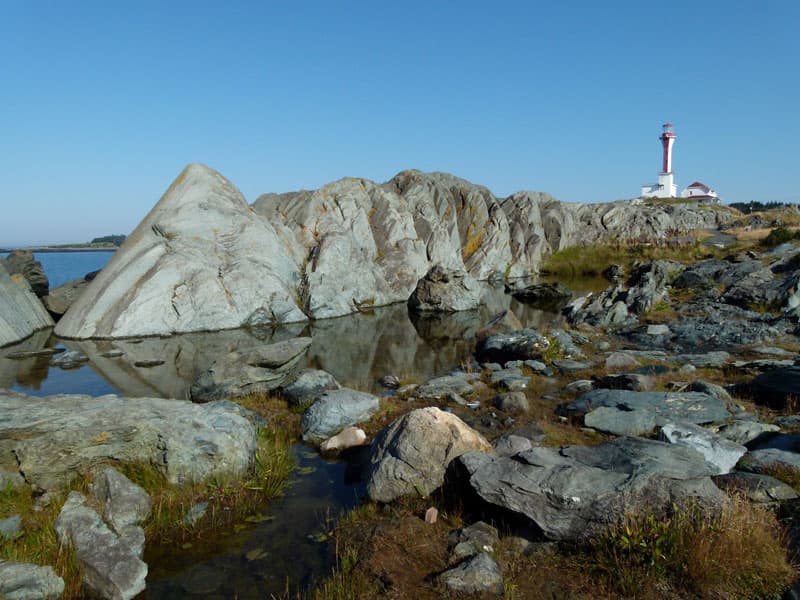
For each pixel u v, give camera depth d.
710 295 28.95
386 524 7.59
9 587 5.88
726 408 11.76
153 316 25.58
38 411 8.77
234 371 14.41
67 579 6.43
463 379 15.34
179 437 9.09
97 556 6.68
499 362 18.58
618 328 24.02
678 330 21.59
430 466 8.39
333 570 6.76
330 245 35.38
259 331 26.89
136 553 7.06
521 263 55.94
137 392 15.84
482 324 29.92
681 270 36.41
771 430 10.18
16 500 7.94
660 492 6.93
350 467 10.11
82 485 8.34
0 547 6.81
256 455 9.91
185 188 31.11
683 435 9.29
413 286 40.59
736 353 18.14
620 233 68.19
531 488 7.29
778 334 20.30
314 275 33.06
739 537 6.18
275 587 6.60
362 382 16.89
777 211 86.69
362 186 47.00
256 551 7.36
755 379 13.17
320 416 11.77
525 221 61.00
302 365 19.78
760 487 7.52
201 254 28.59
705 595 5.73
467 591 6.00
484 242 56.28
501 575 6.29
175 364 19.66
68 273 60.00
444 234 49.75
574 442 10.48
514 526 7.38
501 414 12.53
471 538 7.05
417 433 8.66
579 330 23.48
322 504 8.76
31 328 25.48
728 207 98.69
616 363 16.36
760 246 46.41
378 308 35.97
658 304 27.09
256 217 33.16
